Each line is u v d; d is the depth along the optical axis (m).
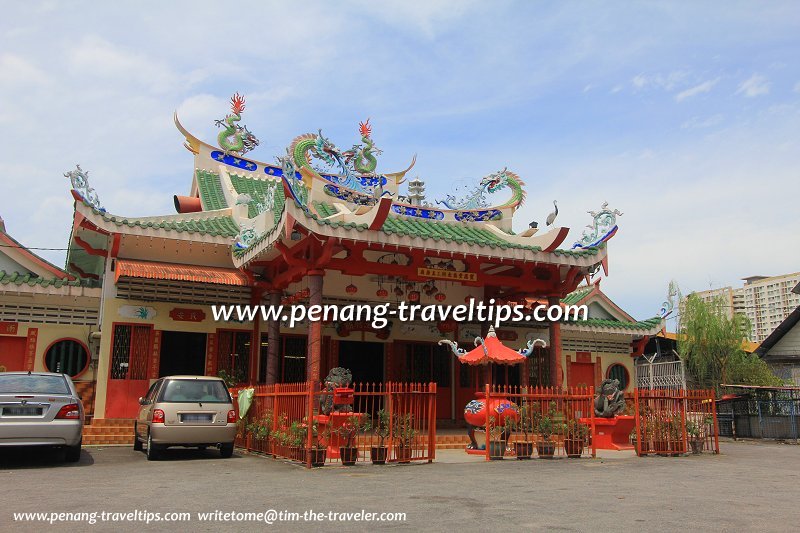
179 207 23.41
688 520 7.00
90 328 18.97
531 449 14.05
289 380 20.11
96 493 8.63
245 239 18.11
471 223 19.89
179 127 23.89
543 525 6.66
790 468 12.73
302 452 12.24
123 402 17.94
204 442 13.22
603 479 10.45
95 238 18.92
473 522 6.80
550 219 17.23
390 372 21.50
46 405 11.59
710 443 17.59
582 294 27.38
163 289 18.89
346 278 19.84
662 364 30.75
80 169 17.14
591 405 15.08
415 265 17.02
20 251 19.02
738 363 33.66
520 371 23.73
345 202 18.39
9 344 18.16
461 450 16.39
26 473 10.78
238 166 24.42
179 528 6.54
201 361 19.16
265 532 6.36
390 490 9.03
